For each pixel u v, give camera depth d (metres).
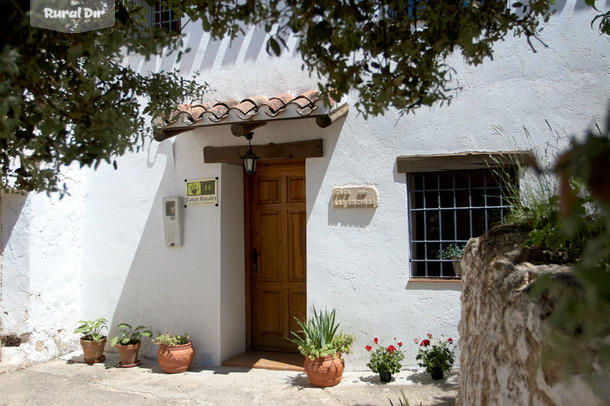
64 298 7.13
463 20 2.57
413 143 5.85
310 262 6.15
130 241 7.08
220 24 2.51
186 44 6.86
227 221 6.64
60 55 2.34
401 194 5.87
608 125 0.98
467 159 5.61
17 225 6.79
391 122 5.93
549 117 5.43
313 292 6.13
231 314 6.68
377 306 5.89
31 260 6.74
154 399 5.38
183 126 5.89
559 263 2.25
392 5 2.70
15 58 1.92
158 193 6.94
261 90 6.50
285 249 6.88
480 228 5.69
